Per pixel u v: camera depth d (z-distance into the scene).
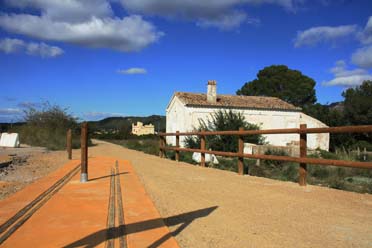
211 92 32.72
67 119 31.23
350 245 4.05
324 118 42.91
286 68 57.34
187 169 11.06
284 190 7.27
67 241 3.89
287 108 35.34
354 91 53.25
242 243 4.13
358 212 5.48
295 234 4.44
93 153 19.89
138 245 3.83
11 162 12.43
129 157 16.33
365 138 35.81
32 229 4.29
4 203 5.59
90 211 5.15
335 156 16.88
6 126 33.53
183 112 31.55
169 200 6.31
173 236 4.35
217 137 18.09
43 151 19.89
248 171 11.01
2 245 3.74
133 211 5.20
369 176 10.77
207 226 4.78
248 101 35.59
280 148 16.05
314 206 5.87
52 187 7.02
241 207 5.81
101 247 3.74
